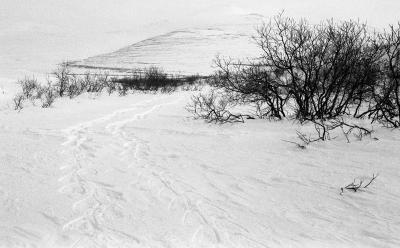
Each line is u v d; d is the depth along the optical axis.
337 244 3.50
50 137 8.02
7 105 13.70
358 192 4.57
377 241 3.53
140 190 4.89
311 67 9.16
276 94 9.63
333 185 4.81
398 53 8.23
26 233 3.67
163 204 4.43
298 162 5.75
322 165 5.53
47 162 6.14
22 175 5.45
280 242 3.54
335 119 8.46
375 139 6.48
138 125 9.69
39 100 15.41
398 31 8.39
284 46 9.45
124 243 3.50
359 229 3.76
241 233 3.72
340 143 6.50
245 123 9.17
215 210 4.26
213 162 6.03
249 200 4.52
